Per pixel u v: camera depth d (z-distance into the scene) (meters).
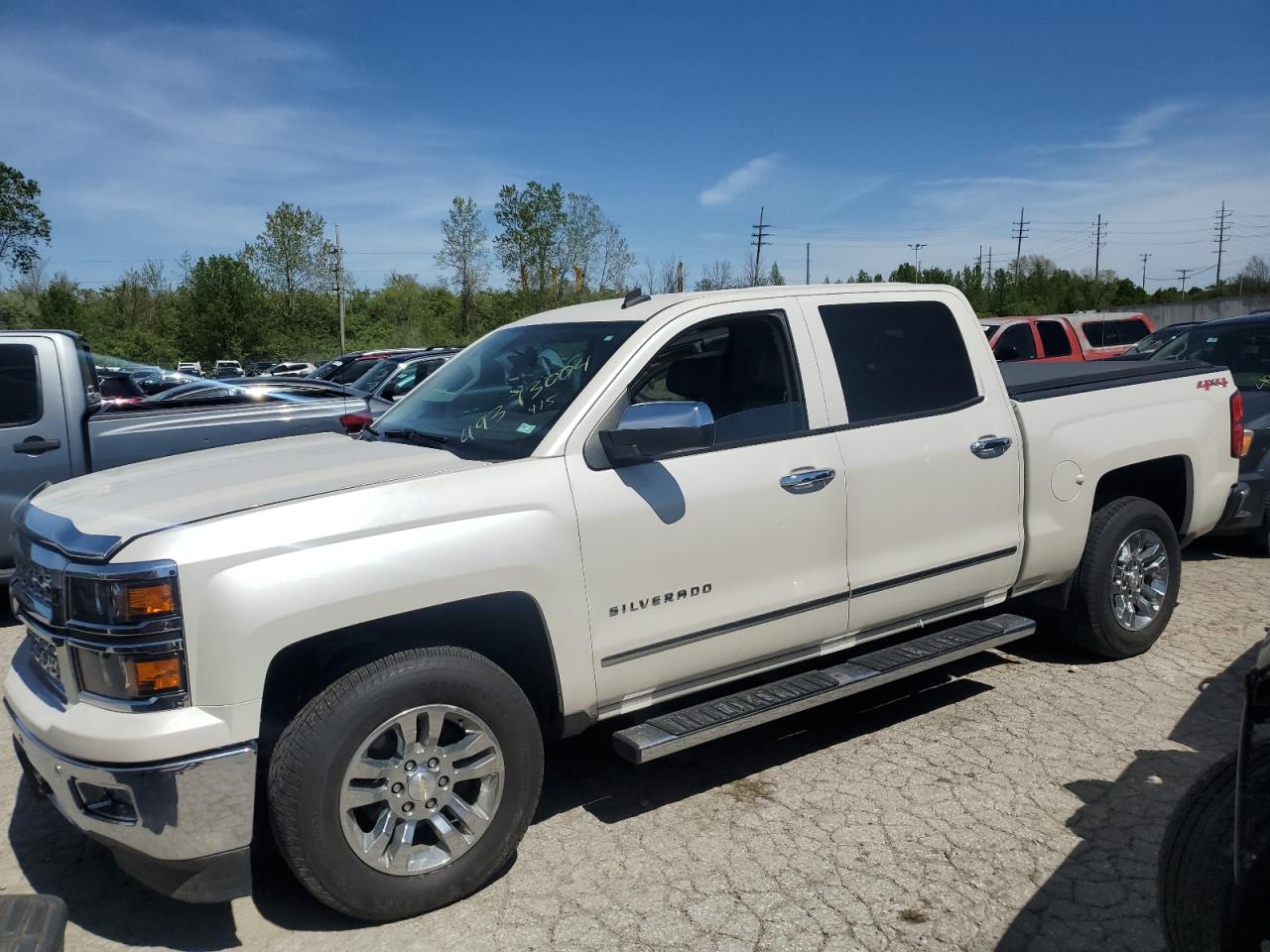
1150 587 5.26
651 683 3.62
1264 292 68.88
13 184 56.25
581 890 3.28
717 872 3.37
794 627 3.93
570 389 3.61
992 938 2.97
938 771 4.06
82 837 3.76
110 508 3.12
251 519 2.90
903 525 4.20
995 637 4.43
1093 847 3.45
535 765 3.33
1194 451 5.32
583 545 3.37
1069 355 16.38
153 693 2.75
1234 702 4.66
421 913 3.16
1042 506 4.70
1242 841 2.23
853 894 3.20
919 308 4.48
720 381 3.94
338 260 58.38
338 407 7.70
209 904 3.28
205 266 53.62
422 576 3.04
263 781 3.25
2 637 6.36
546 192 49.88
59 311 53.34
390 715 3.00
